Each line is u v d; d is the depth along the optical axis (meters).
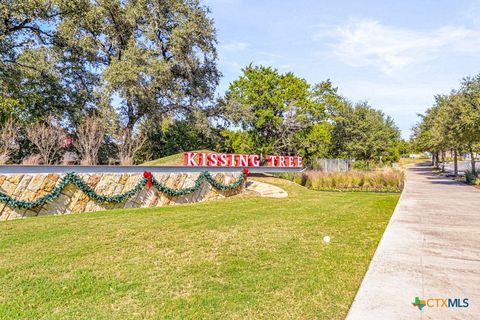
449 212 10.47
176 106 26.34
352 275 4.80
